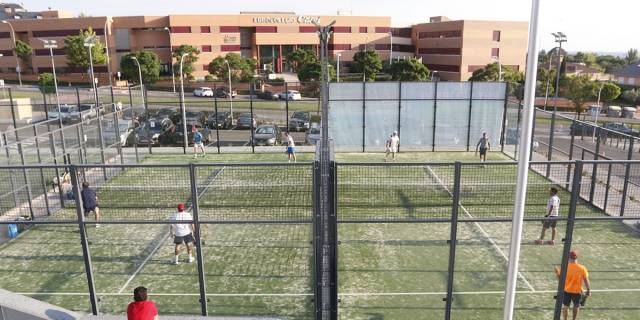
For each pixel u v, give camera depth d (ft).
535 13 18.29
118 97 175.22
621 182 55.01
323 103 53.26
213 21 240.94
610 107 172.76
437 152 76.74
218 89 192.44
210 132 101.30
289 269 35.06
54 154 48.96
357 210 47.09
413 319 28.48
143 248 39.47
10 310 24.11
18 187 46.16
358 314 29.09
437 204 48.55
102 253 38.58
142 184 56.65
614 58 398.01
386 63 251.19
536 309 29.68
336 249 24.81
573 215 23.82
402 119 76.79
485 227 43.78
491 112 76.38
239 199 50.72
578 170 23.29
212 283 33.01
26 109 108.68
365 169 63.26
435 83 75.25
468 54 236.02
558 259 36.99
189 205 48.83
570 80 174.91
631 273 34.65
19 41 240.32
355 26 261.24
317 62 207.21
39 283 33.55
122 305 30.30
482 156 69.05
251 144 84.38
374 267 35.81
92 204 43.68
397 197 50.85
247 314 28.81
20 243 40.81
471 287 32.53
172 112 115.96
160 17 235.40
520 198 19.99
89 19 235.40
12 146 49.19
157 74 217.15
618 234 42.37
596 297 31.07
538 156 69.31
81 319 26.17
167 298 30.91
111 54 238.27
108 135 63.82
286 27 254.27
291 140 69.51
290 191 53.42
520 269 35.32
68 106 118.42
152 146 87.04
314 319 27.68
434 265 36.06
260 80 222.07
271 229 43.14
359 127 77.10
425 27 263.49
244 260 36.76
